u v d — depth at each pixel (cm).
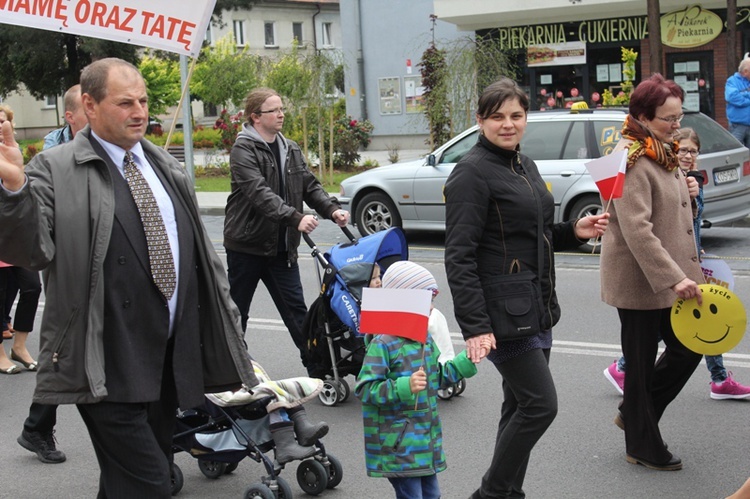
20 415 694
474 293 424
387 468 434
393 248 661
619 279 530
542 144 1292
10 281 877
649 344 536
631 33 2605
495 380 740
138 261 384
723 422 623
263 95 697
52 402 373
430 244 1418
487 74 2077
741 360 762
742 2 2425
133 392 378
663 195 518
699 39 2502
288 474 566
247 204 697
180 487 538
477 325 421
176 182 406
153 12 633
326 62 2362
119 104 380
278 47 5331
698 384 704
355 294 649
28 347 887
